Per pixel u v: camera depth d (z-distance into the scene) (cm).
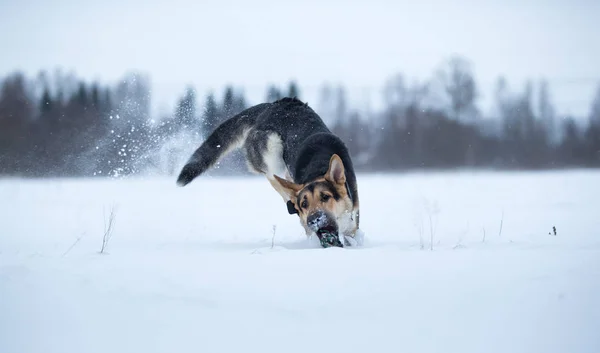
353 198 668
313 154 693
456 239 642
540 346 228
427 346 231
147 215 1035
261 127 822
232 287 336
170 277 368
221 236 750
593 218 851
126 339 241
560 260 407
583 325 249
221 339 241
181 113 1091
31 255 498
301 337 243
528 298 291
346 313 276
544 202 1198
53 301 297
